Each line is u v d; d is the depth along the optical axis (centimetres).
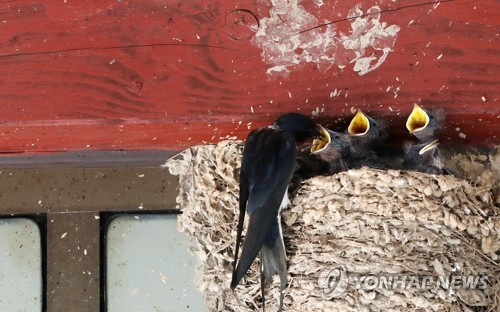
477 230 679
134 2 653
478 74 650
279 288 698
